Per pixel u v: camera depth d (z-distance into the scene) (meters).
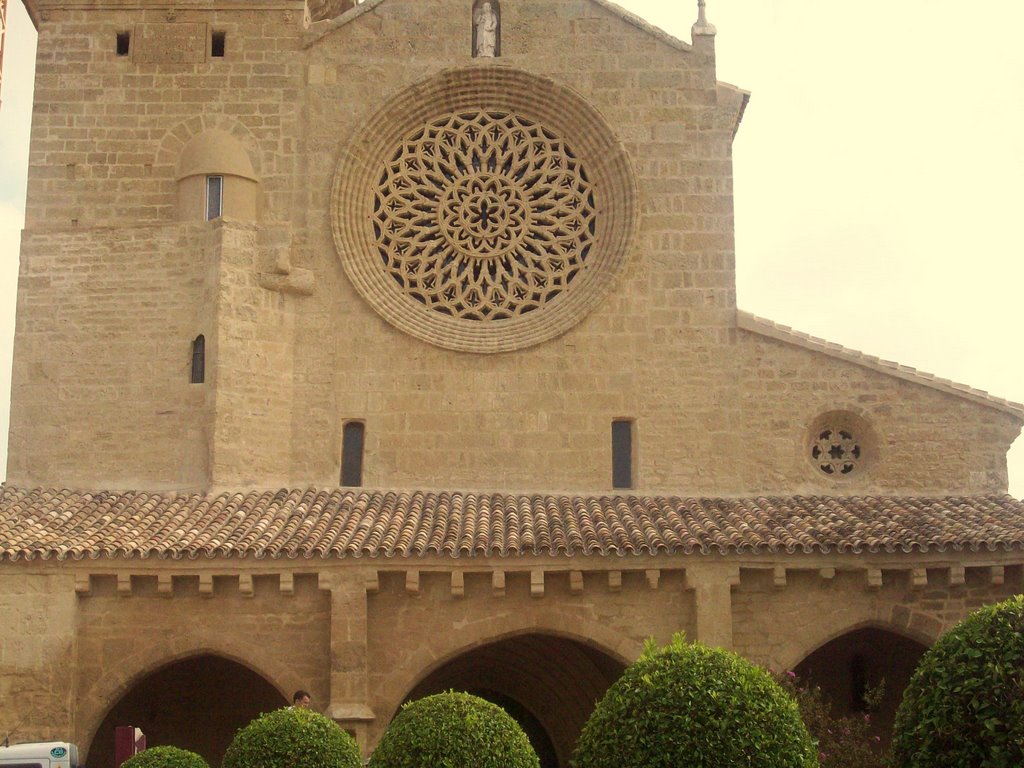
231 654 27.47
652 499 30.78
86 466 30.67
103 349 31.20
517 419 31.50
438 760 18.50
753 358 31.77
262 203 32.25
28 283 31.55
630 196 32.50
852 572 28.09
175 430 30.78
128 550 27.19
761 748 16.70
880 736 30.72
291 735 20.00
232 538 27.83
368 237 32.38
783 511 29.89
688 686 17.09
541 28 33.22
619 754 16.89
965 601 28.16
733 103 33.03
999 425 31.39
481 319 32.28
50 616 27.06
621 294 32.06
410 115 32.94
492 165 33.09
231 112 32.69
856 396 31.53
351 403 31.41
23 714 26.66
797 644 27.88
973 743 16.20
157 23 33.06
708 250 32.34
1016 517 29.06
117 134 32.53
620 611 27.92
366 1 33.28
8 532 27.72
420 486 31.12
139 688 30.69
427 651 27.56
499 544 27.53
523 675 32.88
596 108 32.78
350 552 27.36
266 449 30.86
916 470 31.23
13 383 31.05
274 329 31.42
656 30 33.22
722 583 27.73
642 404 31.58
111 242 31.70
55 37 32.88
